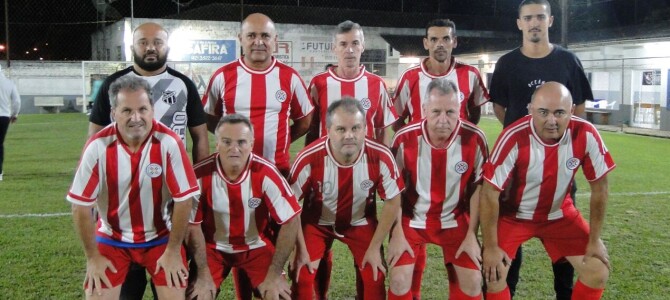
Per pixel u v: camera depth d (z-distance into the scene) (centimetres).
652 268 431
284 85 381
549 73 376
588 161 321
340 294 390
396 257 331
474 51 2211
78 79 2086
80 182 286
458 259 334
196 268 316
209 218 318
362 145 320
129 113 276
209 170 311
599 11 2312
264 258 329
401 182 332
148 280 412
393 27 2617
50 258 451
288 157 395
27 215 586
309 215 351
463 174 339
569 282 359
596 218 325
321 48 2464
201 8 2480
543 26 374
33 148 1084
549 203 332
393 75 2516
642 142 1241
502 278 329
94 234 295
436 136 328
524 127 319
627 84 1537
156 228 308
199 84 2064
